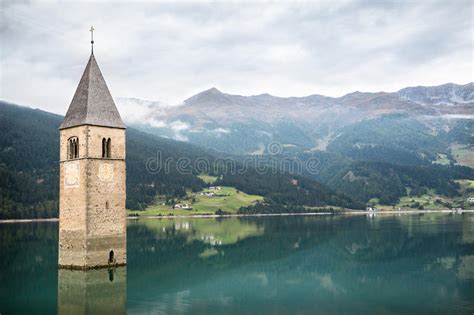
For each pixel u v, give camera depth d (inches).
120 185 3245.6
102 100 3260.3
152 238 6515.8
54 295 2721.5
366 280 3351.4
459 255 4559.5
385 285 3157.0
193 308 2479.1
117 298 2689.5
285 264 4192.9
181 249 5255.9
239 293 2886.3
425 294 2851.9
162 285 3100.4
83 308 2461.9
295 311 2428.6
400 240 5925.2
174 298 2714.1
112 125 3228.3
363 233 7017.7
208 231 7711.6
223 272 3737.7
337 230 7672.2
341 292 2928.2
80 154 3139.8
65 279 3085.6
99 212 3152.1
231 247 5482.3
